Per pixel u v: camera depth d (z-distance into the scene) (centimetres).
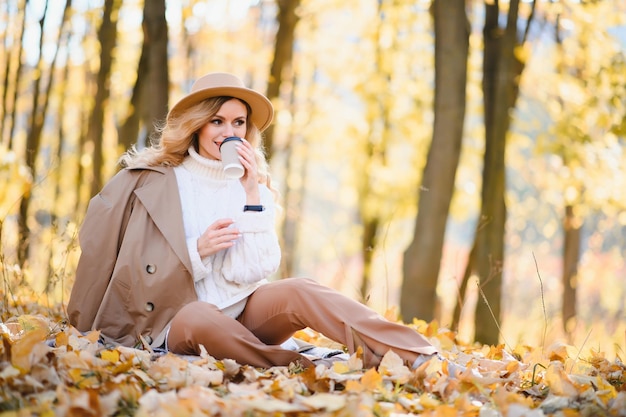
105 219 362
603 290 1600
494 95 790
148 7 729
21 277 530
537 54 991
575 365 369
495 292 758
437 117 745
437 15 746
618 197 996
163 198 362
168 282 347
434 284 743
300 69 1318
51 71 991
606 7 903
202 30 1097
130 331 355
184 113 371
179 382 282
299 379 298
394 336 322
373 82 1267
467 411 272
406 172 1323
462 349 457
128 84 1130
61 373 279
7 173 796
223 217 367
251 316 356
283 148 1279
